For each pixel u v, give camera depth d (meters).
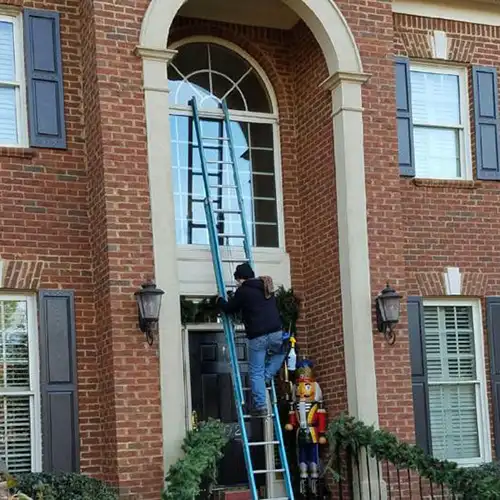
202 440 9.83
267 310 10.27
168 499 9.17
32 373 10.41
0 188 10.48
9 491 8.94
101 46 10.31
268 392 11.57
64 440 10.30
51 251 10.61
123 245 10.07
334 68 11.33
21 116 10.81
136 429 9.80
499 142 13.02
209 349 11.66
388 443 10.18
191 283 11.44
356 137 11.24
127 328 9.95
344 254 11.07
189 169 11.89
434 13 12.94
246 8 12.02
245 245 11.14
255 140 12.40
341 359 11.11
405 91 12.54
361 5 11.55
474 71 13.04
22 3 10.88
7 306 10.45
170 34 12.09
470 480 9.50
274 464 11.51
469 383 12.46
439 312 12.50
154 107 10.40
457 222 12.56
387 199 11.30
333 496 11.07
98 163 10.36
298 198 12.30
